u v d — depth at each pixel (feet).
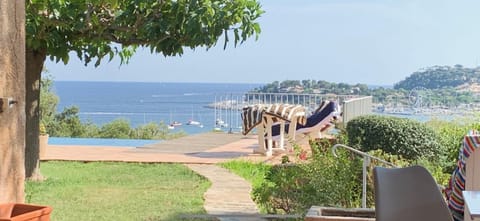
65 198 21.03
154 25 21.29
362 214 12.26
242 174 27.04
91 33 22.21
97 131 61.67
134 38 22.61
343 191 16.24
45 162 30.83
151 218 17.88
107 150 36.76
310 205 16.34
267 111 33.37
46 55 24.21
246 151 36.11
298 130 33.94
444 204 9.42
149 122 62.54
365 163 14.88
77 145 40.86
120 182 24.68
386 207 9.36
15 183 11.75
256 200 20.21
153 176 26.45
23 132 12.05
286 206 17.66
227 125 50.80
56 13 20.63
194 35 20.44
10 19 11.73
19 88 11.94
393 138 21.74
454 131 24.21
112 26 21.84
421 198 9.47
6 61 11.64
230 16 20.57
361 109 35.42
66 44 22.52
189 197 21.30
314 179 16.42
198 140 43.37
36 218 10.32
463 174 12.07
